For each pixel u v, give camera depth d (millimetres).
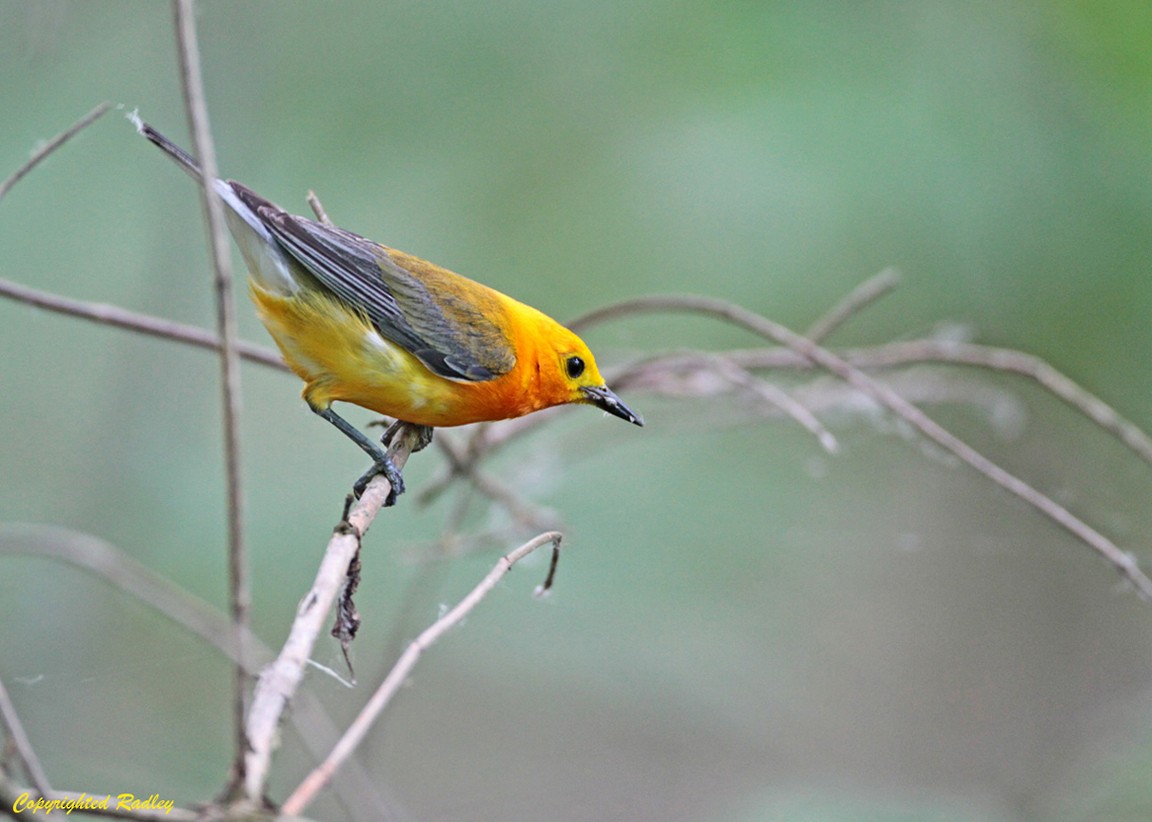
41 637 10875
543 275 13930
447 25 14289
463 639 13812
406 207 14062
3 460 13266
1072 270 12828
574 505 14047
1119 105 12641
